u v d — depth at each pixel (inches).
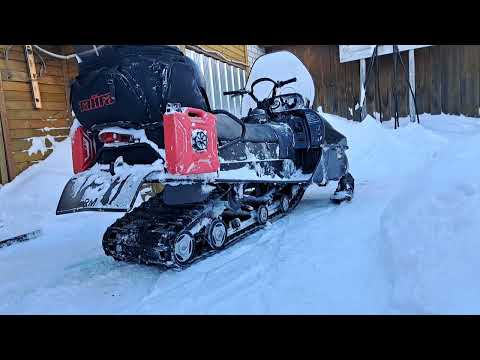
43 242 162.4
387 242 99.2
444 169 105.3
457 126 345.4
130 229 120.1
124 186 108.8
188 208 123.7
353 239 124.5
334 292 88.3
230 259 117.1
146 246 111.3
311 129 174.4
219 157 125.0
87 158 128.7
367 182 237.1
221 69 343.3
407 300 75.7
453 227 82.2
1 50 220.5
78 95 117.6
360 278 94.0
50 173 230.8
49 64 254.1
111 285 105.0
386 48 369.1
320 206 184.1
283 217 164.7
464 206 85.0
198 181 113.1
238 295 91.5
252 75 216.2
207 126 113.7
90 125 121.1
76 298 97.3
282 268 106.0
